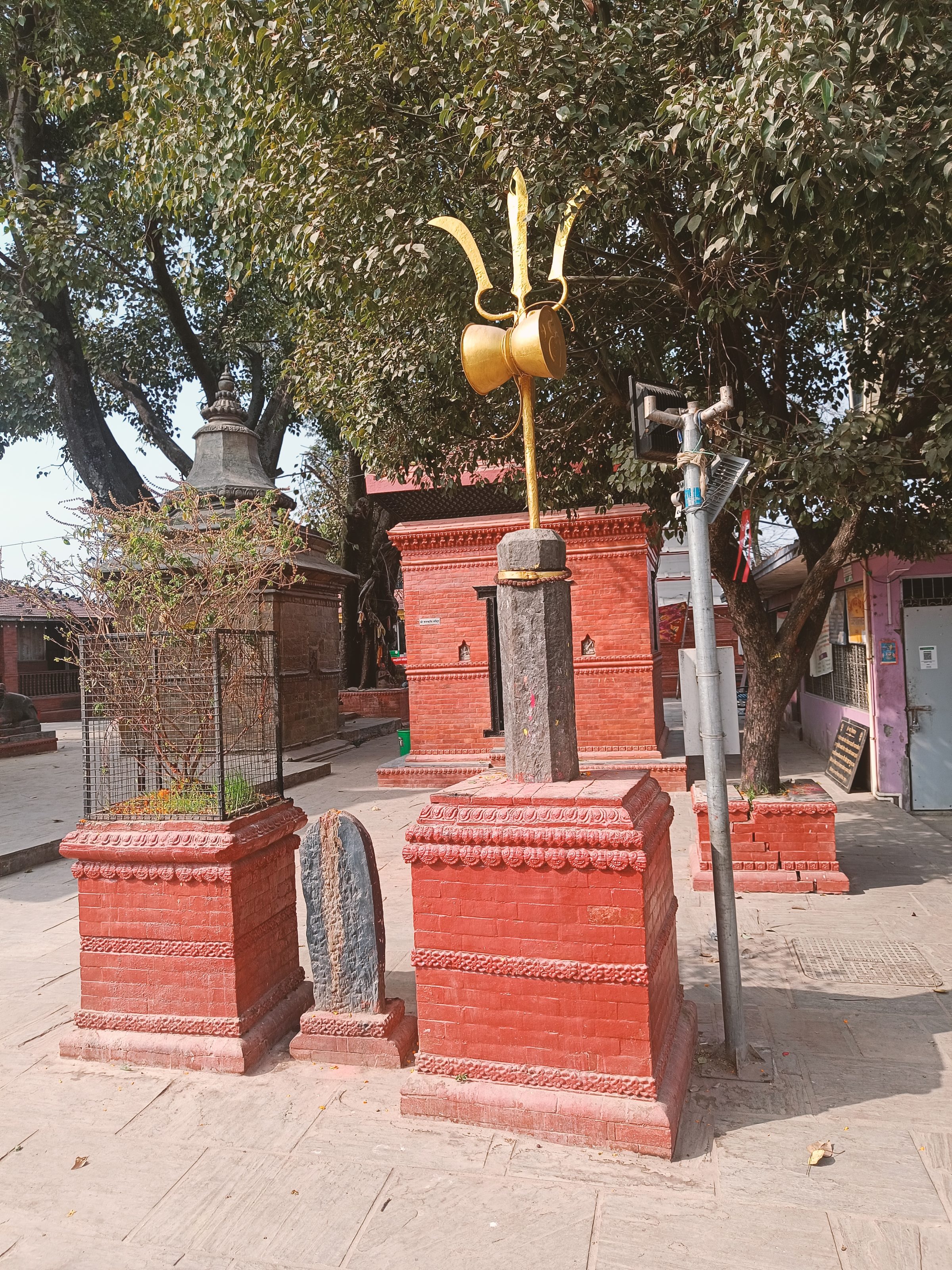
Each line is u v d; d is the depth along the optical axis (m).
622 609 11.47
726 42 5.93
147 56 16.00
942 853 7.95
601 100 5.81
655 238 6.65
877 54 5.09
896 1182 3.21
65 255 18.12
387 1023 4.19
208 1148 3.56
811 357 8.50
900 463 5.99
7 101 19.06
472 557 12.32
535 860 3.50
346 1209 3.14
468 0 5.59
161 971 4.32
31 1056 4.44
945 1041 4.33
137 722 5.04
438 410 7.83
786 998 4.89
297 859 7.82
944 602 9.84
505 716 3.94
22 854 8.71
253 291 19.88
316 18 7.01
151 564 5.15
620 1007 3.46
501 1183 3.24
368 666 23.14
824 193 5.05
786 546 12.04
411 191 7.12
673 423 4.30
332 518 26.70
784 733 16.59
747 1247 2.89
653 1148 3.37
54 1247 3.01
